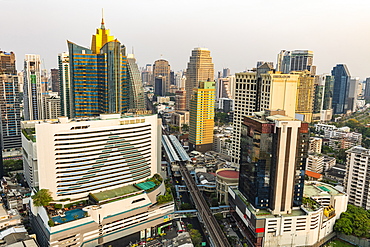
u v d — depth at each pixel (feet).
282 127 587.68
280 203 620.08
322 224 652.07
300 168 625.00
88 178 650.43
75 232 560.61
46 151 605.73
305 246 625.82
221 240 645.10
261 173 614.75
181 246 606.55
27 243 531.09
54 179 620.08
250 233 641.81
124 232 634.84
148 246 615.57
